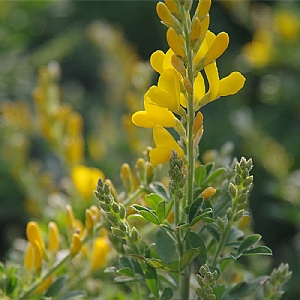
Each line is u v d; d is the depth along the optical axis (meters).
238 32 1.75
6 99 1.40
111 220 0.63
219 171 0.64
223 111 1.53
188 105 0.61
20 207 1.18
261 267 0.88
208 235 0.69
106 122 1.24
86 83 1.77
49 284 0.70
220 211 0.65
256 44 1.45
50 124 0.88
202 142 1.47
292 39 1.41
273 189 1.20
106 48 1.29
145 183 0.69
